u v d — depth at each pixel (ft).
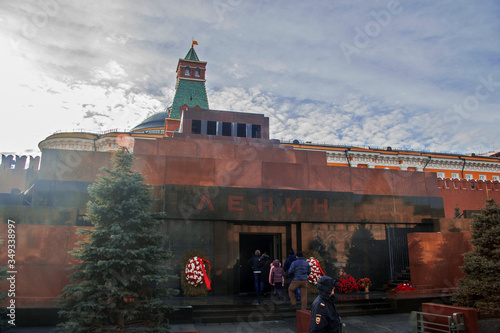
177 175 52.95
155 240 29.96
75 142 117.91
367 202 58.18
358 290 52.03
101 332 25.08
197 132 66.39
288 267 38.06
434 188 65.00
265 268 47.29
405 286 47.57
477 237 38.93
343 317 38.81
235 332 31.58
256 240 62.80
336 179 59.57
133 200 28.84
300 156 62.95
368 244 56.59
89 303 25.12
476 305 34.47
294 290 35.37
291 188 57.00
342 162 121.08
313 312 18.34
